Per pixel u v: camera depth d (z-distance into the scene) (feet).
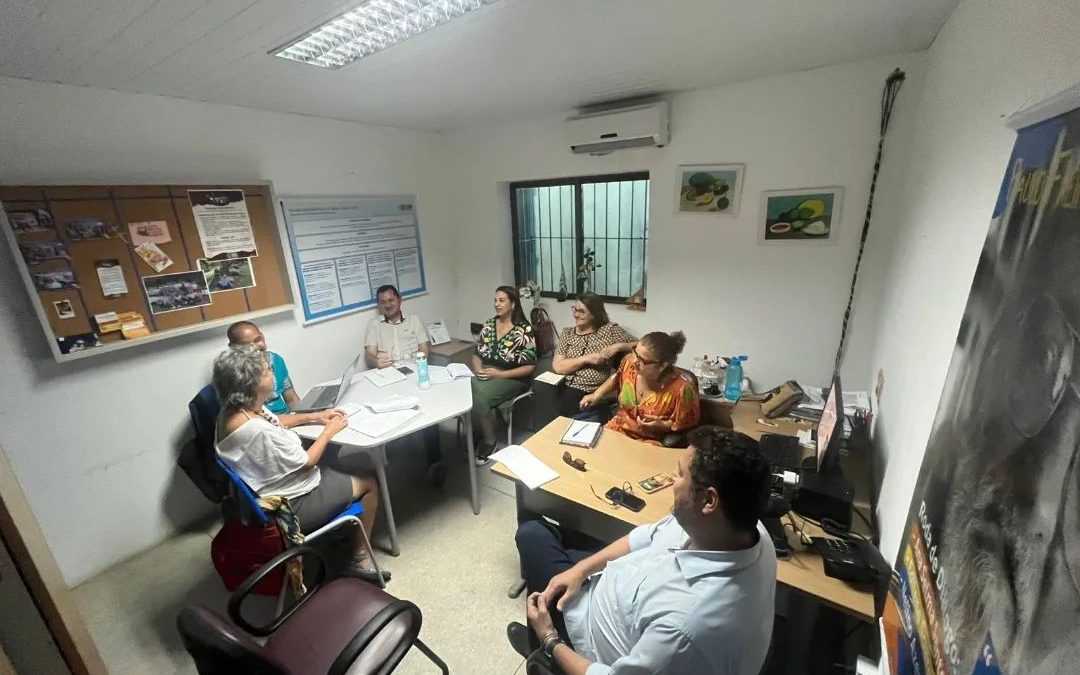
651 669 3.16
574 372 9.52
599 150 9.47
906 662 2.83
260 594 6.48
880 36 5.90
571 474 5.70
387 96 8.04
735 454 3.14
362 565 6.64
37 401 6.35
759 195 8.32
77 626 1.76
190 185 7.58
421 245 12.27
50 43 4.91
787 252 8.31
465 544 7.47
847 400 7.38
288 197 9.20
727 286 9.11
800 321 8.48
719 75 7.57
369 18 5.06
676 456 6.06
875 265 7.56
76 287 6.47
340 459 7.54
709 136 8.55
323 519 6.19
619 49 6.14
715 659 3.10
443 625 6.00
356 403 7.85
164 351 7.55
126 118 6.89
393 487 9.15
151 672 5.51
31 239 6.04
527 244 12.42
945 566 2.45
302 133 9.27
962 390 2.75
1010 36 3.01
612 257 10.99
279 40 5.29
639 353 6.70
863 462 6.08
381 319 10.93
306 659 4.18
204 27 4.81
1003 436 2.12
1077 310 1.66
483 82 7.46
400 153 11.34
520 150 11.08
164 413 7.64
